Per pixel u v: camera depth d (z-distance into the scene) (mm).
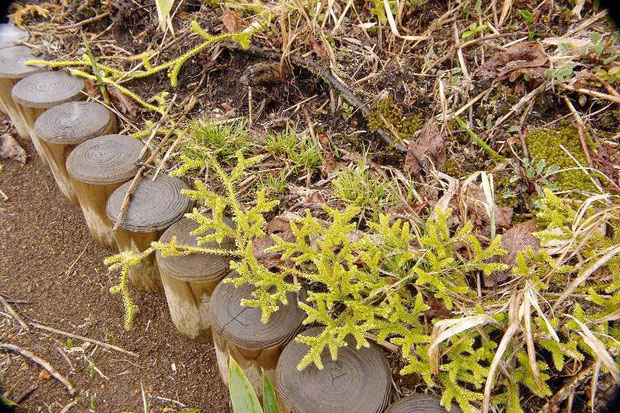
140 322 755
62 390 700
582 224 592
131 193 734
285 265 660
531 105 722
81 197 777
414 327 596
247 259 632
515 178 679
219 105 847
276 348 613
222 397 691
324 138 779
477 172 670
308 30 822
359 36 841
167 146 803
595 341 532
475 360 566
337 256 618
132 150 784
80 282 797
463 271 626
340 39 835
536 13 800
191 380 705
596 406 564
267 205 671
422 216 680
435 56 797
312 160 752
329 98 808
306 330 611
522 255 589
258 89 836
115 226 709
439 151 717
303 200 724
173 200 727
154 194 734
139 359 724
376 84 784
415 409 559
